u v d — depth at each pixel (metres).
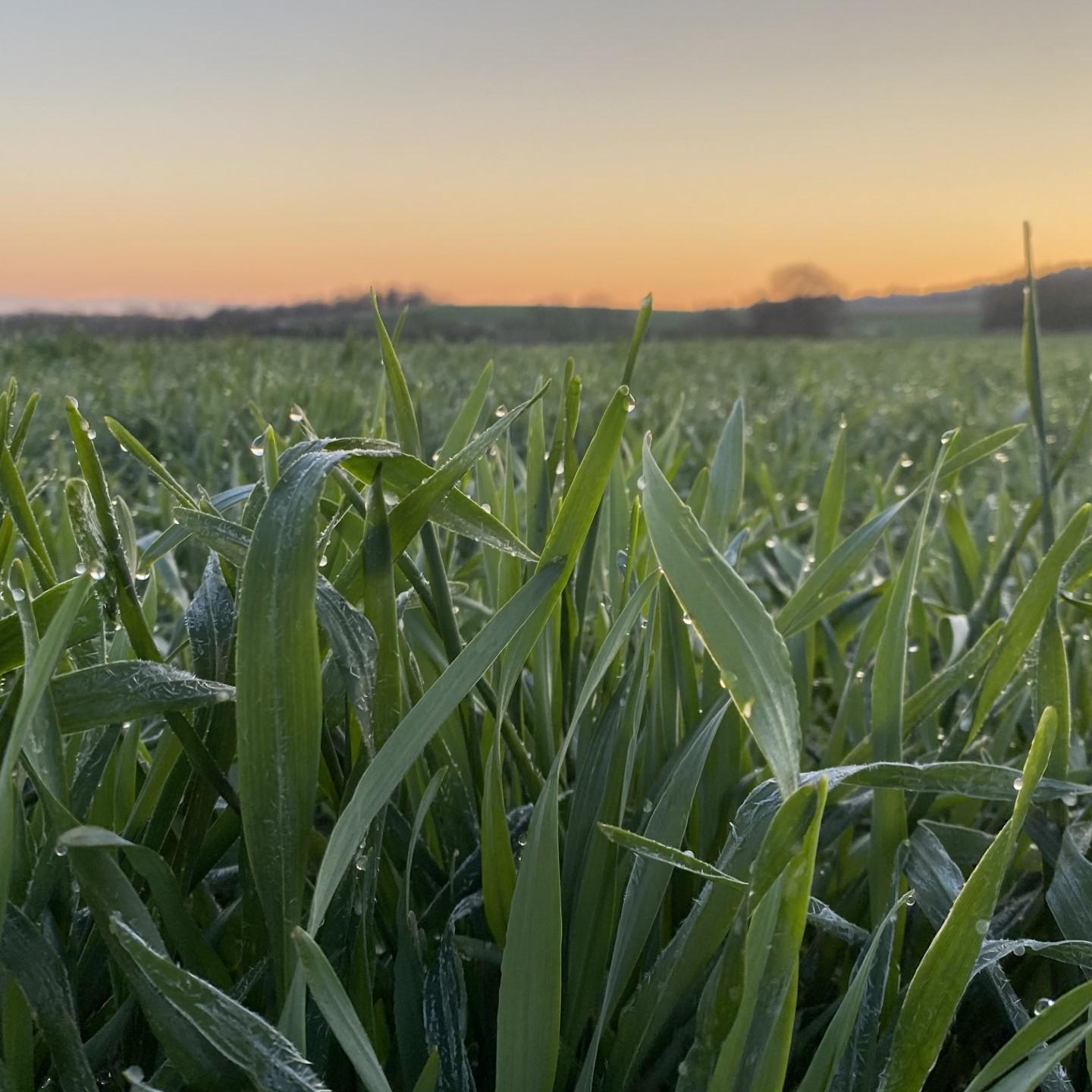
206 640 0.46
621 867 0.50
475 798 0.57
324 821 0.73
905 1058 0.38
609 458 0.41
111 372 6.06
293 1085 0.32
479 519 0.45
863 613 0.96
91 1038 0.43
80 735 0.52
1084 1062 0.51
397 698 0.43
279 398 3.87
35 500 1.00
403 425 0.49
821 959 0.59
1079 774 0.65
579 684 0.64
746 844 0.42
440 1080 0.43
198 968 0.43
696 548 0.31
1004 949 0.43
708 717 0.51
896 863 0.52
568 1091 0.45
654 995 0.43
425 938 0.51
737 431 0.81
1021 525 0.82
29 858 0.42
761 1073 0.35
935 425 3.98
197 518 0.43
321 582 0.42
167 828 0.47
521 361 8.67
